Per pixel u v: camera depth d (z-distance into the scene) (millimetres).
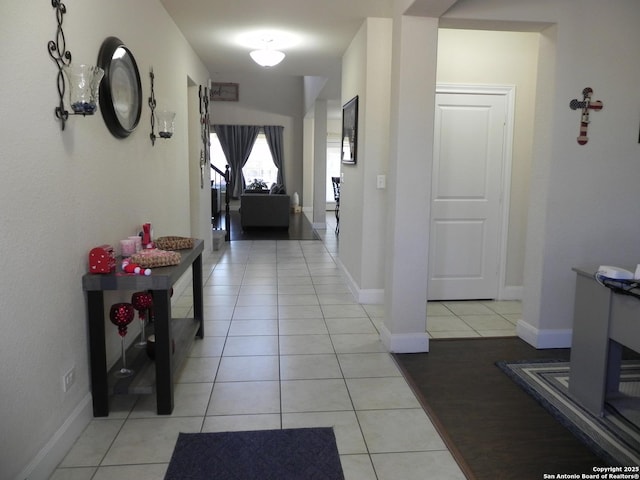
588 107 3270
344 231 5461
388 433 2322
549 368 3107
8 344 1667
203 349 3340
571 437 2307
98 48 2475
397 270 3285
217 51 5441
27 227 1783
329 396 2689
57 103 2014
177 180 4445
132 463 2055
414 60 3119
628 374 3004
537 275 3455
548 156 3312
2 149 1620
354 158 4730
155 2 3627
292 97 12664
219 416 2449
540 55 3393
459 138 4398
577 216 3367
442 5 2910
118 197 2785
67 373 2129
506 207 4520
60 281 2053
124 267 2338
